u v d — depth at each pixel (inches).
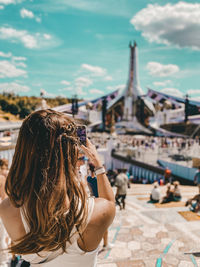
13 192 28.0
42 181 26.8
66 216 26.6
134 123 1775.3
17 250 26.9
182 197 321.1
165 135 1579.7
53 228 26.0
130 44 1830.7
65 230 26.2
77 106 1760.6
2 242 114.2
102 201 30.5
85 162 55.4
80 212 26.9
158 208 260.1
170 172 543.2
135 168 721.6
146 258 125.2
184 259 124.3
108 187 32.7
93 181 54.9
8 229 28.3
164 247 155.9
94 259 29.4
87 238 27.4
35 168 27.6
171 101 1556.3
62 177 27.5
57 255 27.2
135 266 118.1
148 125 1697.8
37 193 26.5
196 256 127.9
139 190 409.4
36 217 26.4
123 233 180.4
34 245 26.4
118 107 1825.8
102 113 1817.2
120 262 121.2
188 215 229.9
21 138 29.6
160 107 1615.4
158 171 600.4
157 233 180.1
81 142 32.2
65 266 27.4
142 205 276.5
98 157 33.5
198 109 1409.9
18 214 27.7
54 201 26.1
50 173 27.2
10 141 289.7
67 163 28.5
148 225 198.5
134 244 161.0
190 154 604.4
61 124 29.9
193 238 169.9
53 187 26.6
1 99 2012.8
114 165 852.0
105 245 153.9
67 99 1955.0
